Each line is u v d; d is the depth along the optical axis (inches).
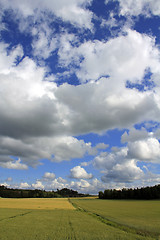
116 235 842.2
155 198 5625.0
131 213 1958.7
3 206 2851.9
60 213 1913.1
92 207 3002.0
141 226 1120.2
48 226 1063.0
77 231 920.3
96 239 757.9
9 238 753.0
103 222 1337.4
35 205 3277.6
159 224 1203.9
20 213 1818.4
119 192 6948.8
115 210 2378.2
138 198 6067.9
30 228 981.8
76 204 3959.2
